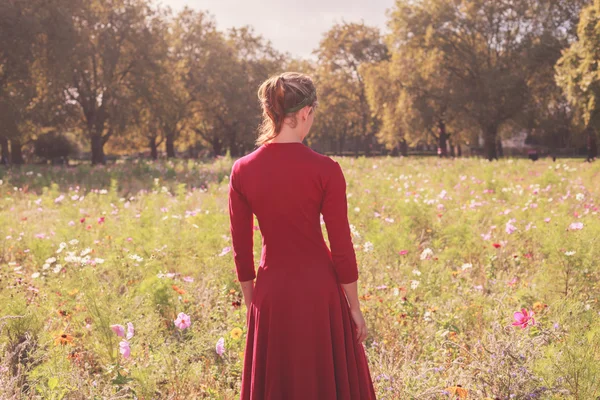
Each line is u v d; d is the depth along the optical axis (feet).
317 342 7.06
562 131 164.45
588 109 80.48
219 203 36.55
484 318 13.79
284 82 6.86
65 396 10.07
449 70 131.13
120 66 126.41
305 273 7.04
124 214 29.66
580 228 17.90
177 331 13.35
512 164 59.11
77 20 111.96
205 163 87.56
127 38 120.88
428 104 131.95
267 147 7.00
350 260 6.98
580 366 9.34
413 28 130.52
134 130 136.26
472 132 133.28
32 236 24.77
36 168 73.97
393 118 141.79
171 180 57.52
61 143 172.96
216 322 13.82
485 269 18.62
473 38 129.29
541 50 118.11
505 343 10.69
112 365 11.16
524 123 125.08
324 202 6.87
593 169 46.78
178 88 145.07
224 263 17.88
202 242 21.65
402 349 12.48
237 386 11.21
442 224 26.53
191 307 14.65
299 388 7.02
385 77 143.54
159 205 34.68
